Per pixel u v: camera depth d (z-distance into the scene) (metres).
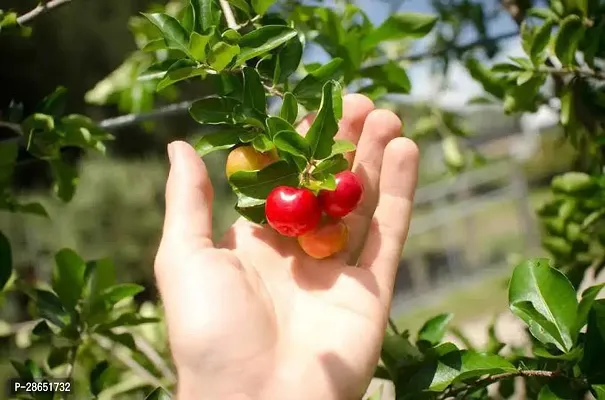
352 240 0.34
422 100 0.66
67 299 0.39
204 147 0.32
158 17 0.31
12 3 1.60
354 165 0.35
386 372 0.34
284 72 0.33
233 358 0.28
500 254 2.02
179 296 0.29
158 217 1.68
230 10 0.33
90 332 0.39
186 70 0.30
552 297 0.29
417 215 2.33
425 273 1.98
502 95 0.46
